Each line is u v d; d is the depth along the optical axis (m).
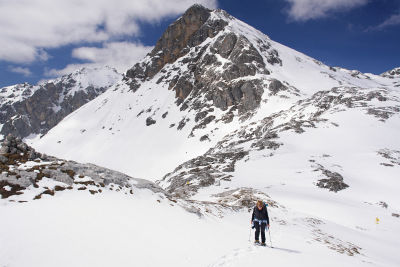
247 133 126.81
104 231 11.12
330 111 103.88
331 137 81.12
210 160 86.12
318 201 42.59
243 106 168.62
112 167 160.62
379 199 47.00
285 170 63.03
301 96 159.75
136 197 16.97
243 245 13.87
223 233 15.88
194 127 174.12
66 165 16.66
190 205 20.12
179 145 165.88
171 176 90.44
